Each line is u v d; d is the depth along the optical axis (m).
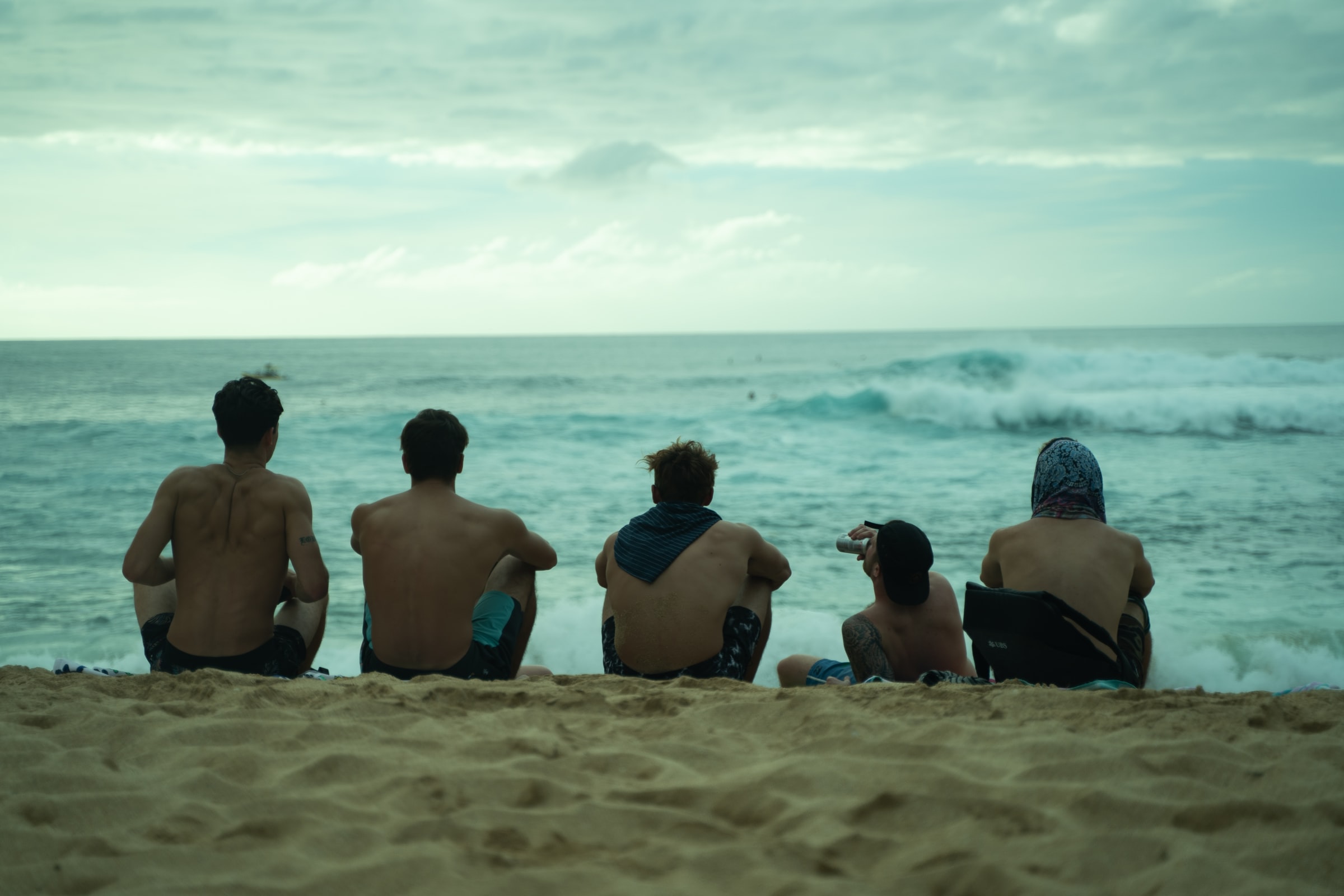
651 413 24.19
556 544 10.30
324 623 4.10
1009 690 2.78
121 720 2.47
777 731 2.48
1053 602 3.11
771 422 22.25
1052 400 21.12
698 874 1.58
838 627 7.02
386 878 1.57
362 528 3.71
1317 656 6.45
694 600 3.54
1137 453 16.88
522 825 1.80
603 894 1.52
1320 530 10.21
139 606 3.79
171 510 3.61
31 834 1.75
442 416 3.83
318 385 45.56
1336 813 1.75
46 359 82.56
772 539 10.39
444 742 2.33
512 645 3.82
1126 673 3.18
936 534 10.45
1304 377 29.25
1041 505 3.58
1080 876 1.54
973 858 1.61
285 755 2.23
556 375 54.81
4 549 10.06
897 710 2.61
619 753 2.24
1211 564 8.82
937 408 22.31
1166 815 1.78
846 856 1.66
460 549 3.62
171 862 1.65
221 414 3.71
